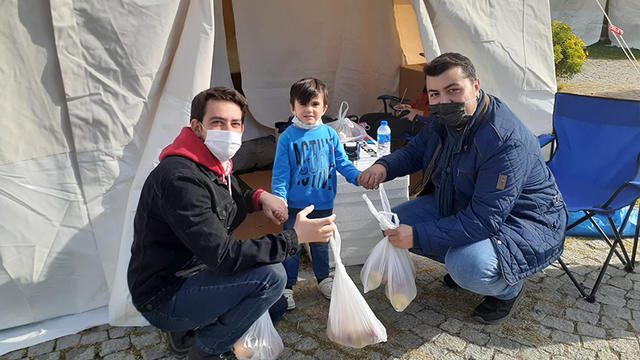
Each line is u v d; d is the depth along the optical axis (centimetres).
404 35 508
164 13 246
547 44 350
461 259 237
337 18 471
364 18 480
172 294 201
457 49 326
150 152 255
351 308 222
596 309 273
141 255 195
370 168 275
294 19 456
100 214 262
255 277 203
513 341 249
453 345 246
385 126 329
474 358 237
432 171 267
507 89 347
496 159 226
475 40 325
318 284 293
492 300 260
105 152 254
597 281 282
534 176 244
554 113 341
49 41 232
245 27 441
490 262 231
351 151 320
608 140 326
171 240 196
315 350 246
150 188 188
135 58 247
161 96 261
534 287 293
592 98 327
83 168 252
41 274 259
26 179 243
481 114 231
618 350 241
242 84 454
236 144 196
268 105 467
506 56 337
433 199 283
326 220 212
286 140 266
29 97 235
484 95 235
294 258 274
